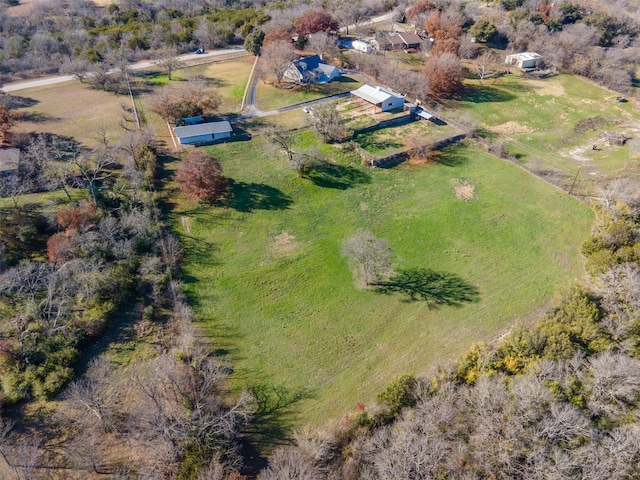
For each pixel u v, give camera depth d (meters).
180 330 50.19
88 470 37.91
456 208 69.00
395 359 48.53
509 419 36.12
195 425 38.47
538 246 62.12
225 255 60.56
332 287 56.78
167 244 60.12
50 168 67.00
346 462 37.19
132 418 41.00
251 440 41.31
